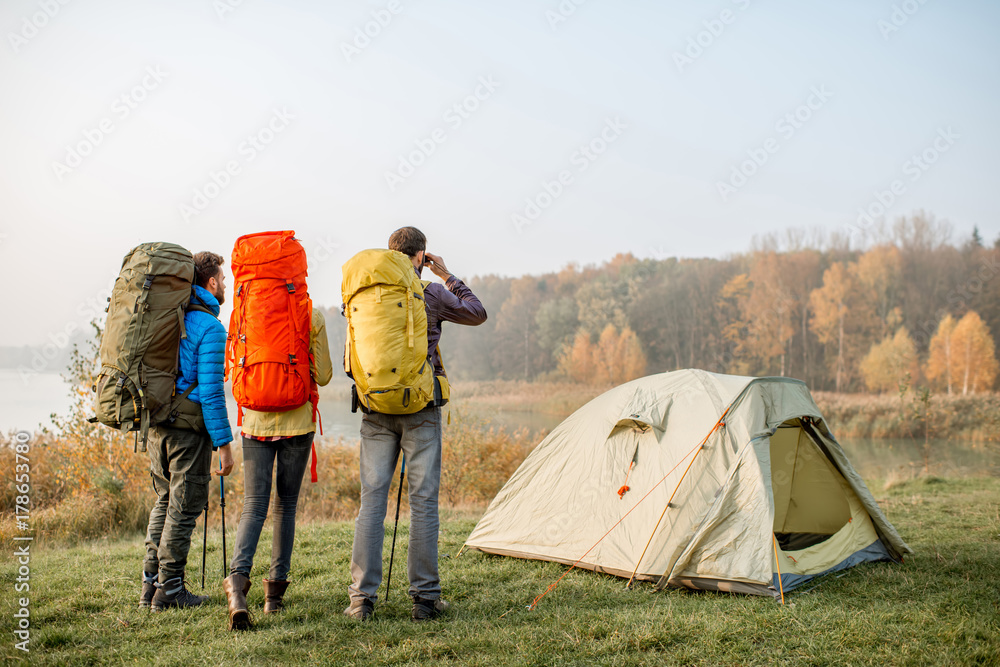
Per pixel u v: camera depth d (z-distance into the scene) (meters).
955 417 24.11
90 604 3.57
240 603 3.11
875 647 3.03
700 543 4.13
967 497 8.14
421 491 3.39
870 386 48.06
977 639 3.07
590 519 4.73
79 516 6.84
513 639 3.08
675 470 4.48
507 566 4.66
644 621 3.34
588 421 5.16
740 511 4.15
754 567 3.97
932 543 5.42
